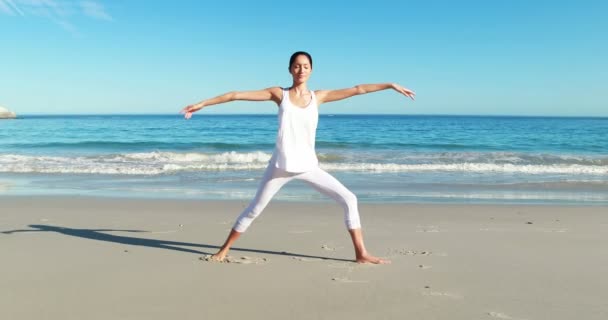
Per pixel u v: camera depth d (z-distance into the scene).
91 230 6.18
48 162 16.22
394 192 10.57
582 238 5.75
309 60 4.07
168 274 4.05
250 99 4.07
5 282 3.79
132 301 3.36
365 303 3.35
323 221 6.98
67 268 4.22
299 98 4.14
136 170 14.07
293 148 4.17
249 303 3.34
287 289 3.66
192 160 17.53
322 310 3.21
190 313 3.13
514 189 11.12
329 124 66.19
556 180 12.70
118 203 8.76
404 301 3.40
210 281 3.86
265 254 4.89
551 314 3.16
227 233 6.06
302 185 11.44
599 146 27.11
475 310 3.22
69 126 51.25
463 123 72.12
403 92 4.19
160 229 6.32
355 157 18.66
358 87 4.21
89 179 12.49
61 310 3.17
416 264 4.48
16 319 3.00
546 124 68.56
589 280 3.95
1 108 98.38
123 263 4.42
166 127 50.22
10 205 8.46
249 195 9.94
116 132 40.78
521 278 4.01
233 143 27.06
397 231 6.25
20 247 5.06
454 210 8.12
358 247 4.53
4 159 16.72
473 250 5.10
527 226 6.67
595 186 11.60
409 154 19.77
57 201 8.95
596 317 3.10
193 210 8.02
